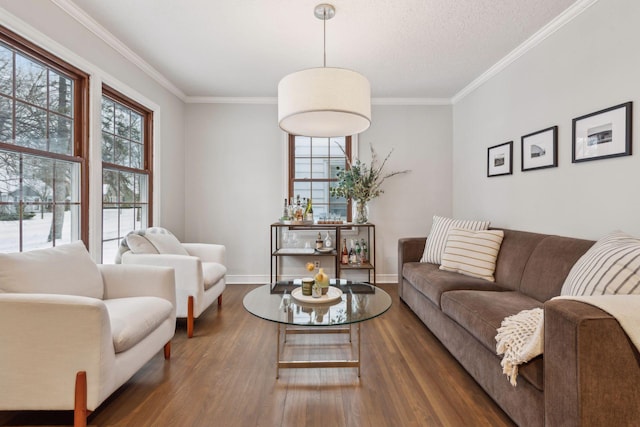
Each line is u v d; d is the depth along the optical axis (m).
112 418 1.57
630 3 1.86
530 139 2.72
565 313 1.12
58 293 1.70
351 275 4.28
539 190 2.64
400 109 4.23
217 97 4.14
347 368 2.07
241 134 4.18
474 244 2.73
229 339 2.50
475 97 3.66
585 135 2.16
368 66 3.23
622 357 1.07
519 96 2.88
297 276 4.23
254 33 2.61
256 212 4.21
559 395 1.16
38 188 2.11
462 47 2.84
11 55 1.93
